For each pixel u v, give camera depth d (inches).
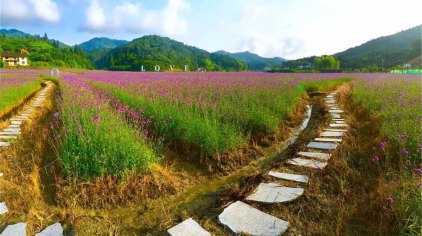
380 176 183.0
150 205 174.4
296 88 590.6
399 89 517.3
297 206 162.1
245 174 223.8
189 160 245.3
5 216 158.9
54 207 169.2
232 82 674.2
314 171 208.1
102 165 191.3
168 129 289.0
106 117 271.9
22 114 441.7
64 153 211.3
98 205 170.7
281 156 260.1
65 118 302.2
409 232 129.8
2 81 802.8
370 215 147.8
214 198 184.7
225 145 249.0
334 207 158.6
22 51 3949.3
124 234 146.6
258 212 158.7
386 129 249.6
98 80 824.3
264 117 319.0
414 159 197.9
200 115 323.0
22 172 215.8
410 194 148.8
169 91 453.4
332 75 1348.4
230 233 142.5
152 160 216.2
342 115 421.7
